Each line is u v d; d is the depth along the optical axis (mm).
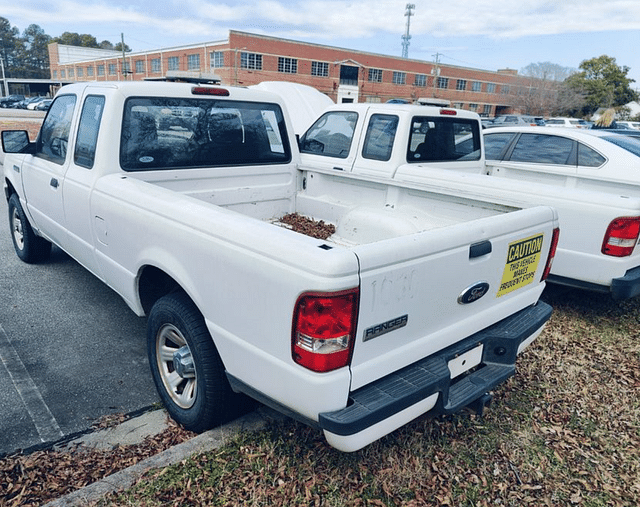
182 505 2344
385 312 2068
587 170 6113
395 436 2883
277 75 53125
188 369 2785
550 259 3041
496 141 7137
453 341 2492
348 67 57438
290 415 2197
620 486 2613
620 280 4066
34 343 3805
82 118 3689
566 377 3623
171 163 3645
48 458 2629
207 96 3752
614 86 63062
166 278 3119
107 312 4363
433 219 3619
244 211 4168
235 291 2256
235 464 2596
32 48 122375
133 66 65750
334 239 4117
